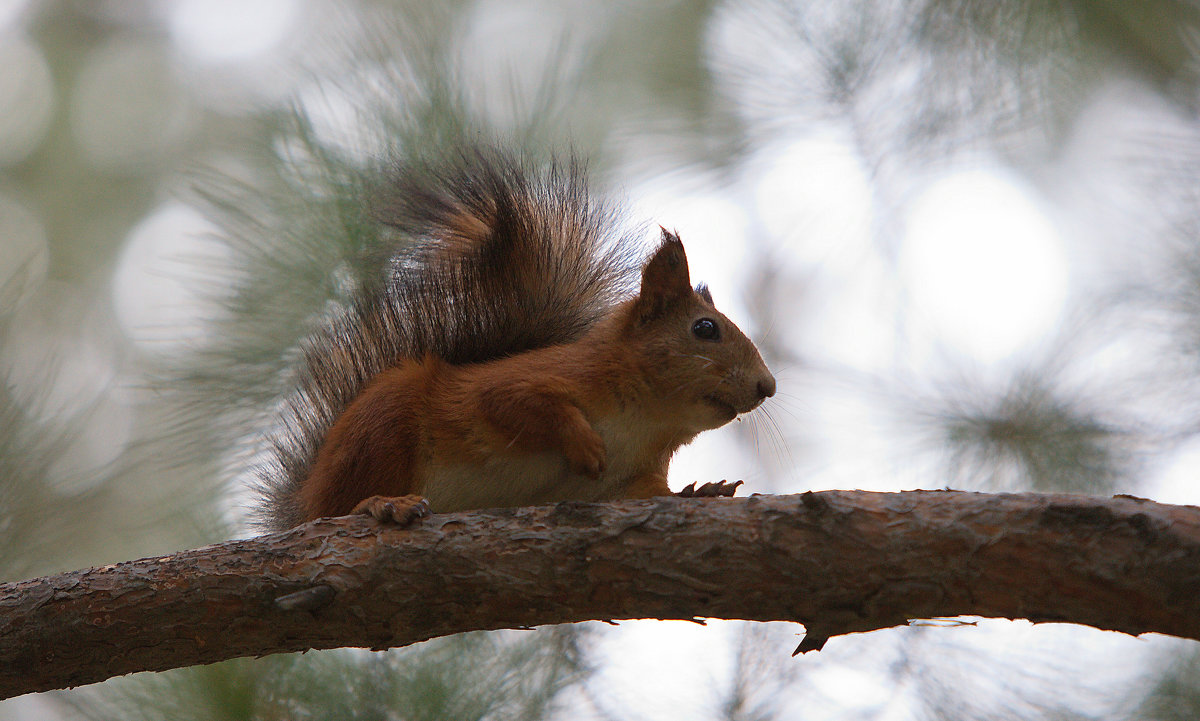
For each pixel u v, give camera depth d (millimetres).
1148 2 10773
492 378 8789
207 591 7348
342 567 7328
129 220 20594
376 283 10266
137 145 21438
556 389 8719
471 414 8633
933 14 11445
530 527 7328
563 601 7227
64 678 7520
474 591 7266
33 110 22141
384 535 7445
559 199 10586
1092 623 6488
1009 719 9766
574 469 8555
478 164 10352
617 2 14875
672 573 7047
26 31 22969
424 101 11273
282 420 10258
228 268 10969
